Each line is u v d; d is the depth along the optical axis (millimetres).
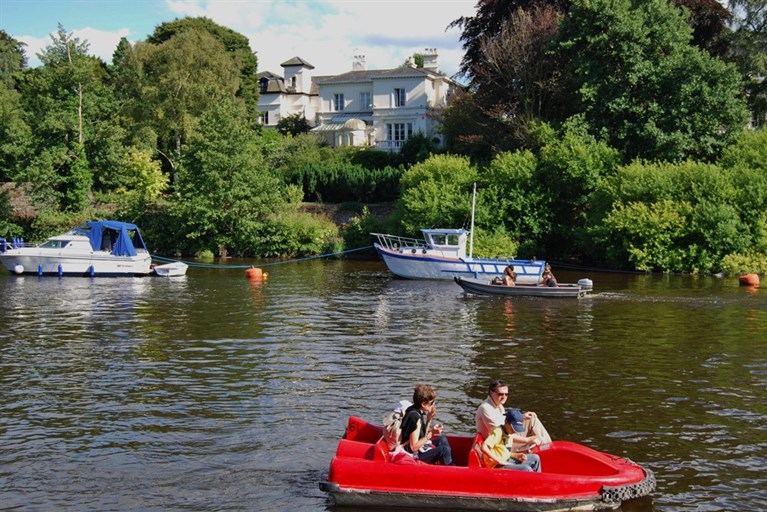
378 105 82375
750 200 43500
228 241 59156
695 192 43812
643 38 49281
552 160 49219
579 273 43969
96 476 11711
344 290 36250
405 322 26109
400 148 75500
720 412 14875
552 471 10758
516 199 49719
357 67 93000
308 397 16078
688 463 12086
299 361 19625
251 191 59094
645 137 48656
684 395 16109
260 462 12273
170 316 27688
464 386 16891
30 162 61844
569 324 25453
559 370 18469
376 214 61656
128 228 46312
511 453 10750
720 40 59094
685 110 47938
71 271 44281
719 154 49062
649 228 43469
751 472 11711
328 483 10469
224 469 11984
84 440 13367
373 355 20391
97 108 64625
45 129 62219
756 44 57000
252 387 16953
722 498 10711
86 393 16453
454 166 52875
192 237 58375
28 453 12719
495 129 58125
